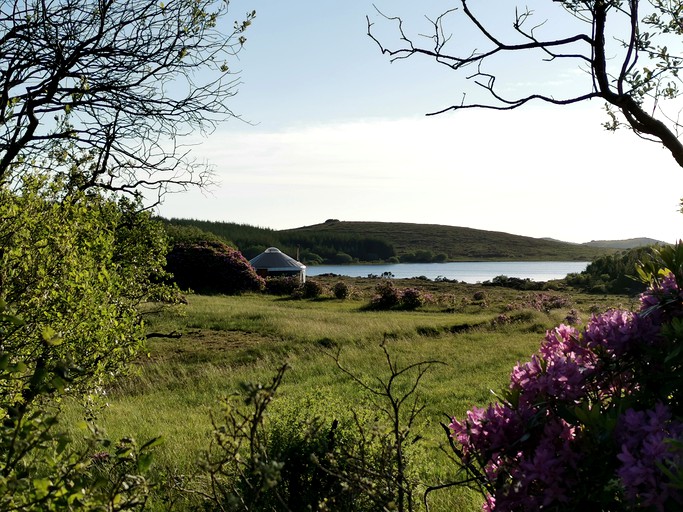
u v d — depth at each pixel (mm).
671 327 2727
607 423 2391
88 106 6613
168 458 7598
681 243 2896
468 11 3840
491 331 26266
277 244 178250
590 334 2889
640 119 3891
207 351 20703
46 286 5602
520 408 2799
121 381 15930
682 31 3994
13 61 6008
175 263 48969
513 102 3934
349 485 3262
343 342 22609
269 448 4691
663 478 2139
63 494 2221
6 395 4672
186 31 6516
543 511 2494
